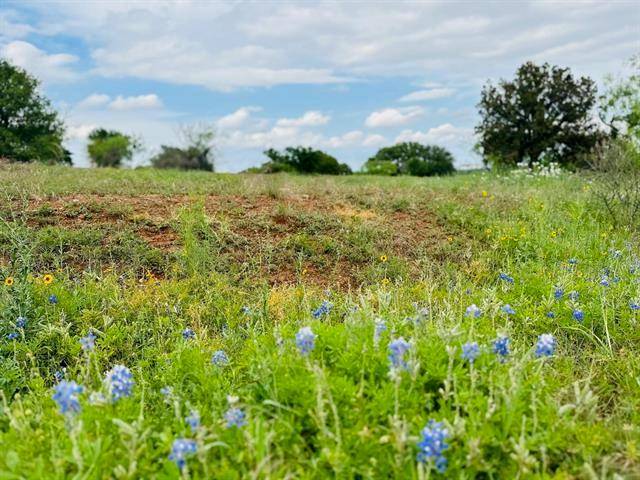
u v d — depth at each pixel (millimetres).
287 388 3180
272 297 5504
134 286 5660
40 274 5523
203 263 6113
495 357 3520
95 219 7109
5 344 4328
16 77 33688
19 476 2566
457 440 2814
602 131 29219
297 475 2691
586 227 8531
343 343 3658
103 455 2672
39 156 33062
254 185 10133
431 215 8914
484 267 6707
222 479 2570
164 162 41375
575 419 3123
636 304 4793
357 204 9188
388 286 6176
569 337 4758
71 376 3984
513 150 29891
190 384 3705
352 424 2963
